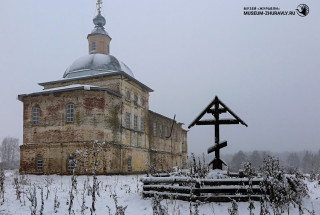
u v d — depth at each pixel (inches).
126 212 353.7
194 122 446.0
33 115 1087.0
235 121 434.6
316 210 341.4
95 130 1014.4
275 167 396.5
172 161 1692.9
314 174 863.1
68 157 1005.8
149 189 402.9
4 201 399.5
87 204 396.2
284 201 339.9
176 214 316.2
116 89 1171.3
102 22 1471.5
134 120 1280.8
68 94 1043.9
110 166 1015.0
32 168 1050.1
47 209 358.0
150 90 1441.9
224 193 360.2
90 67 1294.3
